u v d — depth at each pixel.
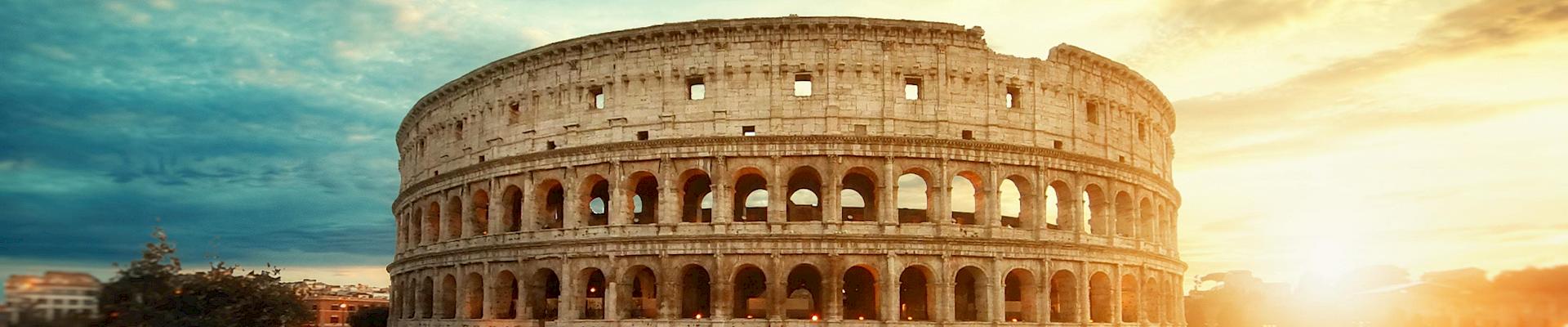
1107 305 107.88
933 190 100.81
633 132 103.75
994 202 102.06
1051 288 113.19
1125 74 115.31
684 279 108.44
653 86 104.19
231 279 86.25
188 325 78.06
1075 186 107.00
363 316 171.12
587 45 107.19
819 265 97.94
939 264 99.50
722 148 100.50
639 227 101.31
